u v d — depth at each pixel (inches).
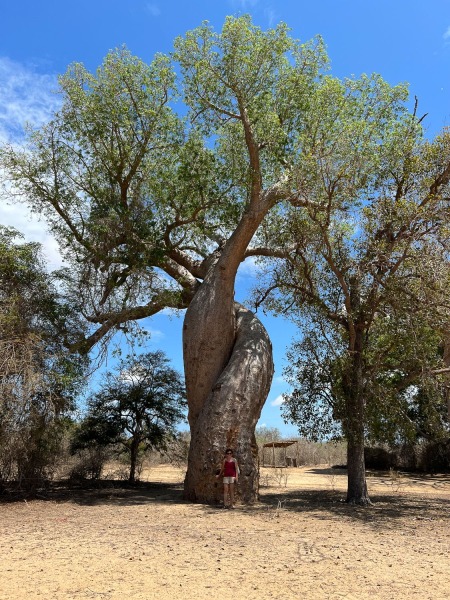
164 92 707.4
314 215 570.6
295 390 573.9
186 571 262.5
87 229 693.9
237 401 573.9
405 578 256.5
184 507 510.0
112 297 717.9
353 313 562.6
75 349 644.7
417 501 618.8
